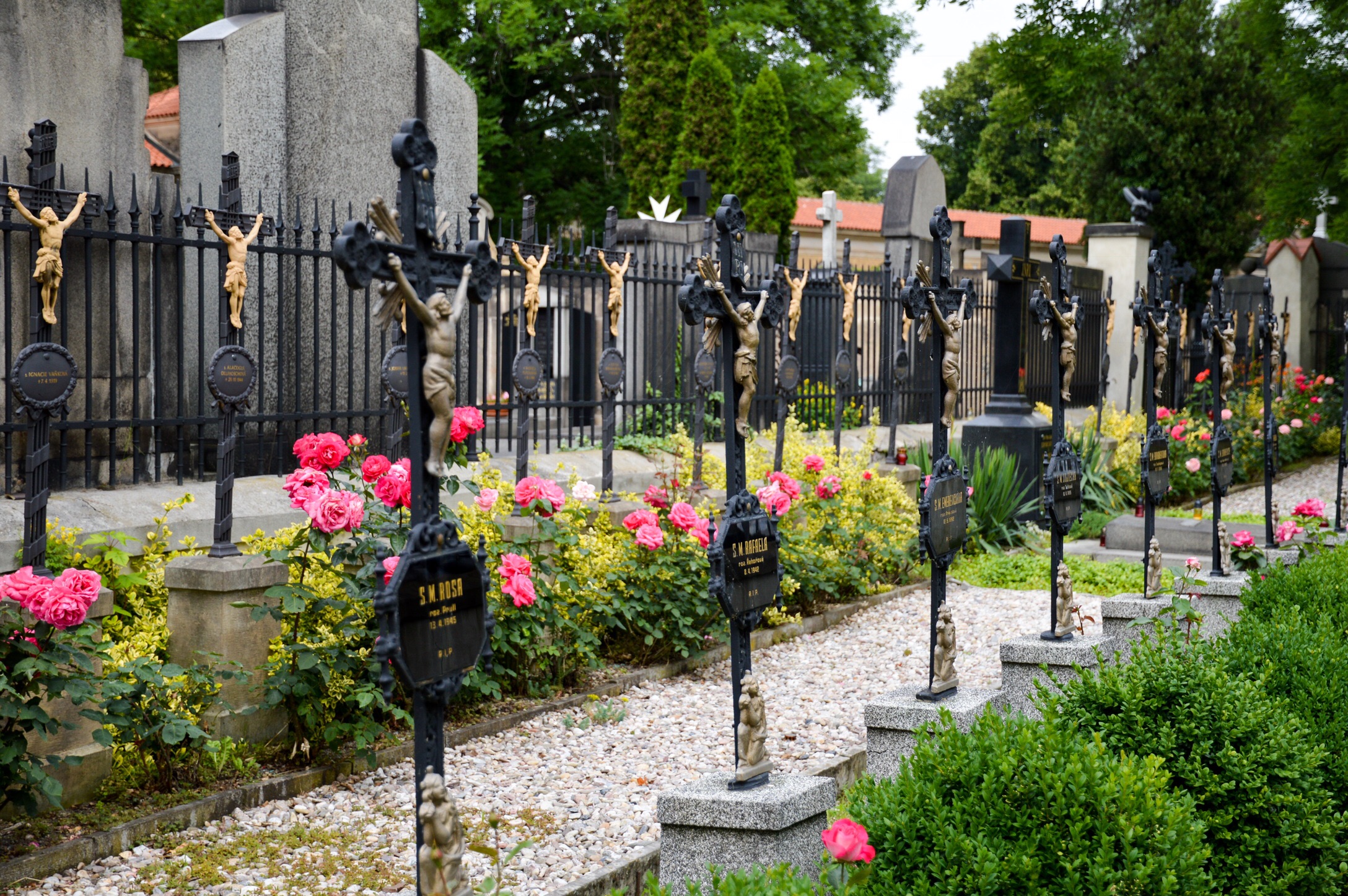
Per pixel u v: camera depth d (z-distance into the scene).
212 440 7.66
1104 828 3.10
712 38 26.36
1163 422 15.59
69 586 4.18
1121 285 20.05
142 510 6.11
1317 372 24.64
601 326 13.52
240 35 8.09
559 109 29.66
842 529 9.35
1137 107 26.17
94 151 7.16
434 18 26.41
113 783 4.76
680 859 3.75
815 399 13.79
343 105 8.95
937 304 5.06
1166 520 11.28
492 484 7.01
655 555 7.22
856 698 6.72
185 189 8.16
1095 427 15.38
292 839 4.50
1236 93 25.59
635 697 6.67
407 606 2.82
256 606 5.11
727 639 7.67
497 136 26.50
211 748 4.84
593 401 10.58
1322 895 3.68
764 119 22.38
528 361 8.08
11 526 5.54
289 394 8.19
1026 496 12.80
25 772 4.14
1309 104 19.61
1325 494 16.23
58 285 5.14
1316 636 5.05
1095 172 27.14
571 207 28.64
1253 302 24.47
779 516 6.71
